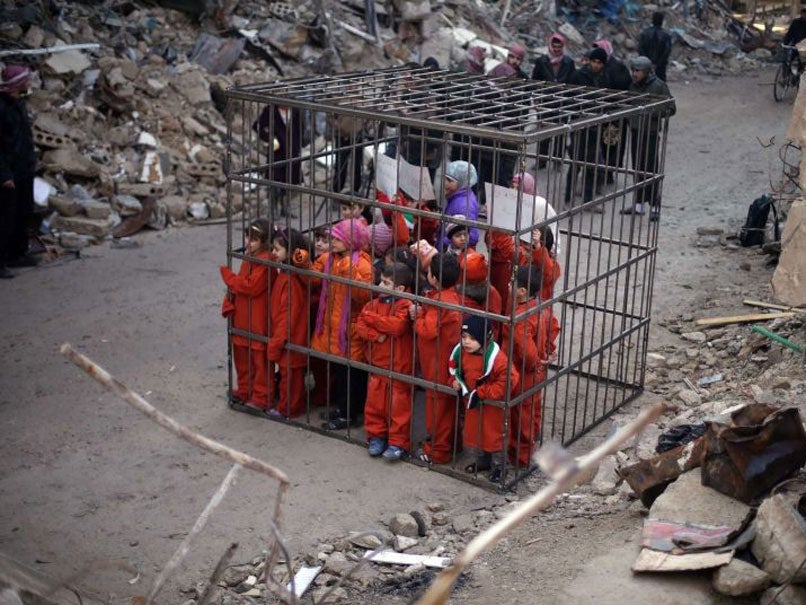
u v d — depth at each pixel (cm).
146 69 1416
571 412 824
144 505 698
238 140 1395
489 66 1777
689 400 827
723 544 539
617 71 1426
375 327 729
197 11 1587
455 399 732
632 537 585
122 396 319
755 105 2011
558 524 646
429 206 841
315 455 766
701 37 2464
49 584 541
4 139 1086
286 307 785
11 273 1116
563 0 2352
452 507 697
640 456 724
